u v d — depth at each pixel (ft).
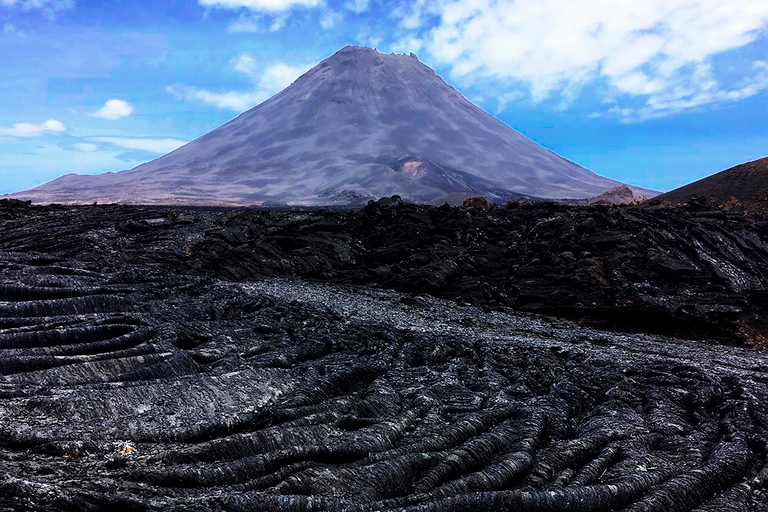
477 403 36.27
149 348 39.88
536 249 108.88
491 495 22.79
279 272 99.96
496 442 29.07
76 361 35.91
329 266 105.29
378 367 41.81
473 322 68.85
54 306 45.42
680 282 97.04
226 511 20.36
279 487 22.48
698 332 84.58
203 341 45.78
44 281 52.11
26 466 21.68
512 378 43.34
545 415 34.19
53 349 36.99
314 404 34.60
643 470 27.35
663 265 98.94
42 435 24.89
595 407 38.50
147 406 30.27
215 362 40.50
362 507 21.77
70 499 19.02
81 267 65.51
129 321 45.14
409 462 25.70
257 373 36.78
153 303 51.90
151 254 98.22
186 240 106.01
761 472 27.81
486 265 104.83
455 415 34.24
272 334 50.19
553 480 26.23
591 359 47.98
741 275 98.32
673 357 56.39
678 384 42.14
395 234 120.47
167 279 65.31
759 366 54.54
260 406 32.50
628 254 104.12
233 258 101.14
